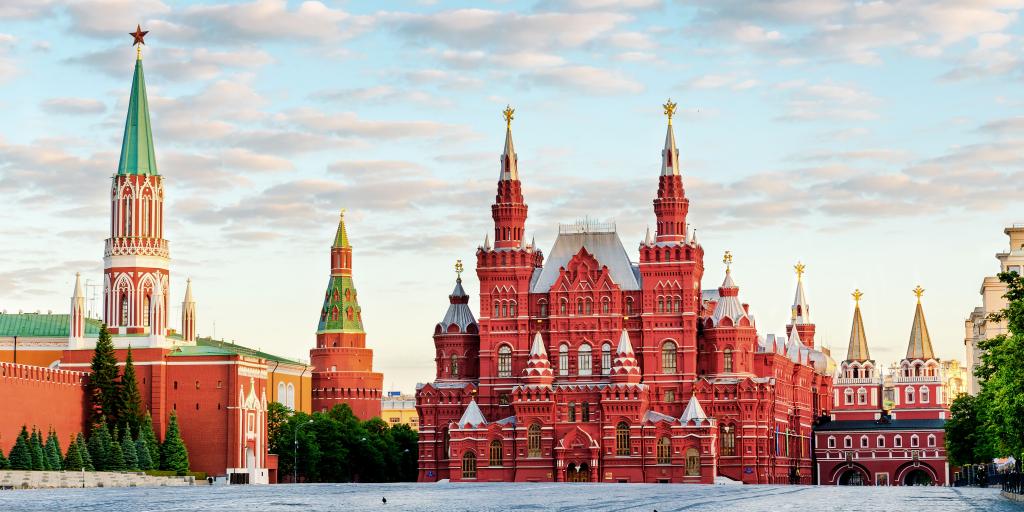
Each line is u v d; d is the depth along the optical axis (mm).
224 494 172375
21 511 127062
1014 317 133500
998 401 139250
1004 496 161625
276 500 151875
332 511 127500
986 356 145625
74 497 160000
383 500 141375
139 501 148125
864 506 141000
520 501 151375
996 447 161625
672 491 193000
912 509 133125
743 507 139250
